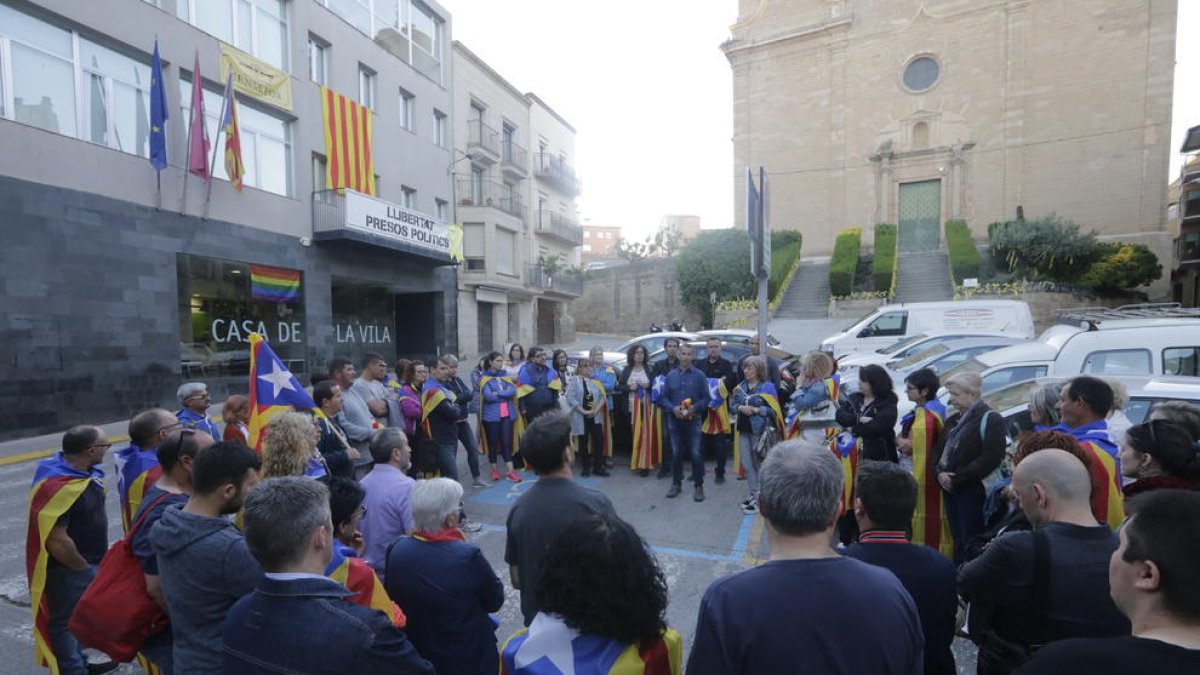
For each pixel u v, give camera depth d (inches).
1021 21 1111.0
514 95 1177.4
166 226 528.4
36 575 128.5
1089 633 81.4
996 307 584.7
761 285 230.4
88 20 470.6
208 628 85.8
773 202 1300.4
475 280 997.8
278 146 658.2
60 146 453.4
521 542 106.3
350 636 66.6
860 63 1229.7
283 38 664.4
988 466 149.1
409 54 875.4
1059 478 88.7
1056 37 1090.7
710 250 1179.9
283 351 653.3
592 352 306.0
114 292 487.2
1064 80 1087.0
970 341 391.2
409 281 852.6
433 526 100.3
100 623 97.0
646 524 231.3
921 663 65.8
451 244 881.5
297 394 172.1
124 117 504.4
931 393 171.0
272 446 124.6
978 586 90.5
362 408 217.3
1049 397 153.3
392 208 757.9
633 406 302.2
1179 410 125.0
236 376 597.0
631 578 69.0
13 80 429.7
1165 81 1024.2
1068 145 1085.8
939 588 85.6
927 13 1176.2
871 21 1218.0
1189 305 1384.1
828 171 1256.2
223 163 585.6
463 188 1015.6
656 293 1396.4
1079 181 1079.6
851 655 60.7
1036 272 977.5
